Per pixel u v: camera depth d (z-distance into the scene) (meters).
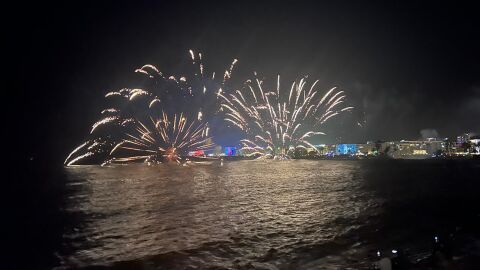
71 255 19.98
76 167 165.38
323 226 24.95
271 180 66.38
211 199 41.28
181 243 21.31
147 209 35.22
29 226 29.41
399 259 14.37
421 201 36.66
